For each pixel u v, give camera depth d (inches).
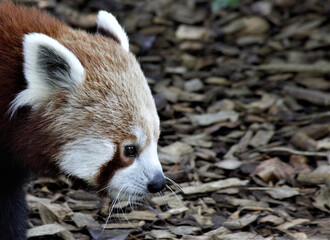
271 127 476.4
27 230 354.6
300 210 374.0
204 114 496.4
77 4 639.1
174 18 642.2
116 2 655.1
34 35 292.7
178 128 479.2
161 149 449.7
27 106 305.0
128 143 311.1
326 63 569.6
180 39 613.3
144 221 367.9
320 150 438.3
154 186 316.8
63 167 312.8
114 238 345.7
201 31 624.7
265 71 562.6
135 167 316.5
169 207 381.4
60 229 353.1
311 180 400.8
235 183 404.2
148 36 612.1
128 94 312.3
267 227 354.6
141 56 583.5
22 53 307.6
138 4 662.5
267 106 506.3
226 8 660.1
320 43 600.4
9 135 311.1
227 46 606.5
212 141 463.5
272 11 652.7
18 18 324.5
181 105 510.0
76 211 378.9
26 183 350.6
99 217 372.2
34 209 378.0
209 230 357.4
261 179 408.8
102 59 319.0
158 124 322.0
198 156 441.7
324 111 499.5
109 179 316.8
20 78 306.7
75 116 307.7
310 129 463.8
